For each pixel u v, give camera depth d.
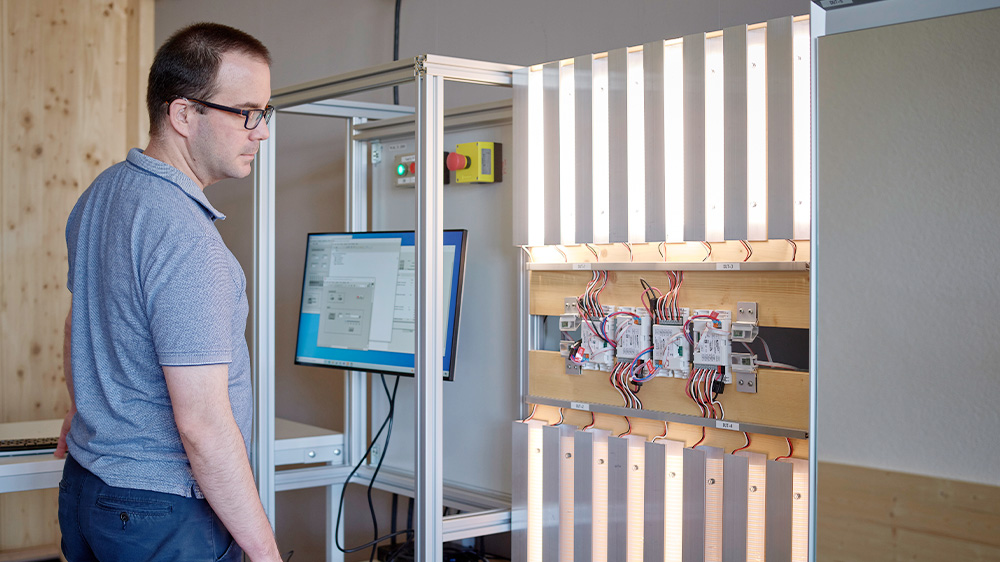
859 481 1.46
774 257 1.85
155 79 1.37
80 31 3.87
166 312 1.25
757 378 1.86
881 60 1.45
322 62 3.62
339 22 3.54
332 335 2.78
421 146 2.06
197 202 1.36
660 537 2.00
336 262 2.81
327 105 2.88
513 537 2.29
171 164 1.38
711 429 1.97
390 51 3.32
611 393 2.12
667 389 2.02
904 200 1.43
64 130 3.84
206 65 1.34
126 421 1.34
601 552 2.13
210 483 1.29
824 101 1.50
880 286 1.45
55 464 2.34
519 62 2.85
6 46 3.68
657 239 1.96
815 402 1.51
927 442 1.40
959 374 1.37
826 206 1.50
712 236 1.91
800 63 1.77
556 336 2.34
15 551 3.31
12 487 2.29
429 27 3.15
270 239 2.58
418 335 2.05
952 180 1.38
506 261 2.44
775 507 1.80
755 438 1.89
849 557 1.47
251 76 1.39
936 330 1.40
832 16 1.51
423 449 2.05
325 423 3.55
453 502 2.53
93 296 1.36
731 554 1.87
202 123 1.37
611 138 2.05
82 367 1.38
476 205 2.52
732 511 1.87
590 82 2.08
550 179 2.17
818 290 1.51
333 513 2.89
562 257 2.24
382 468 2.83
